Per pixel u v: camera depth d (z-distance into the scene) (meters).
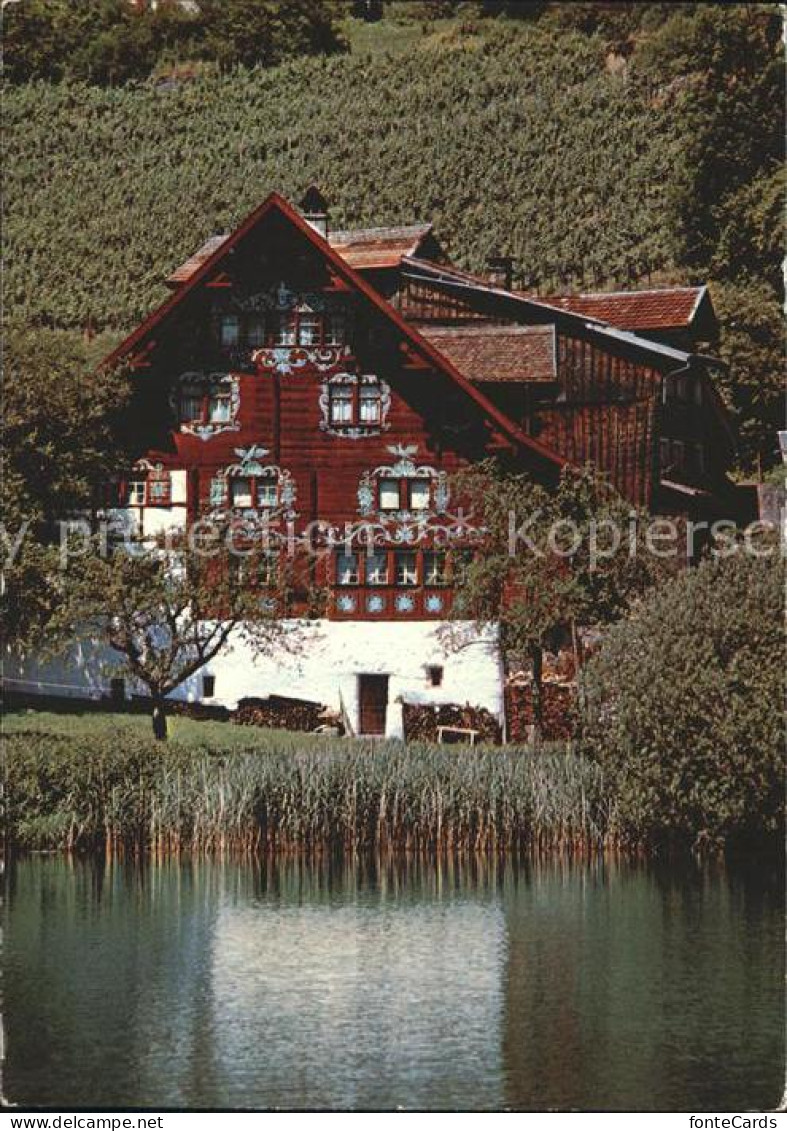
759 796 50.09
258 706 67.69
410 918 45.00
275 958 41.12
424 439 68.50
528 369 72.88
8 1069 33.69
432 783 52.78
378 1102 31.86
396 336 68.81
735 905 46.34
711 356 84.44
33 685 69.75
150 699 68.50
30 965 40.69
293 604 68.25
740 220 96.81
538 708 63.50
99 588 61.72
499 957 41.19
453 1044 35.16
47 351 68.00
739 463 87.06
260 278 69.88
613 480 72.50
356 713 67.44
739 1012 36.91
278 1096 32.53
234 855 52.53
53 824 52.31
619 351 73.75
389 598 67.88
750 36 99.25
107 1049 34.69
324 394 69.38
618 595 62.59
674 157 105.50
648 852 52.09
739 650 50.62
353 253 80.19
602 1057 34.38
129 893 47.88
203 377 70.12
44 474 66.69
